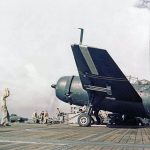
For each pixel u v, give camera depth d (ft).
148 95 94.58
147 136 52.49
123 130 72.49
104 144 37.22
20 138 43.55
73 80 105.29
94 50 81.51
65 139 43.09
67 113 130.21
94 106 97.76
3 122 81.20
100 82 91.45
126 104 96.63
